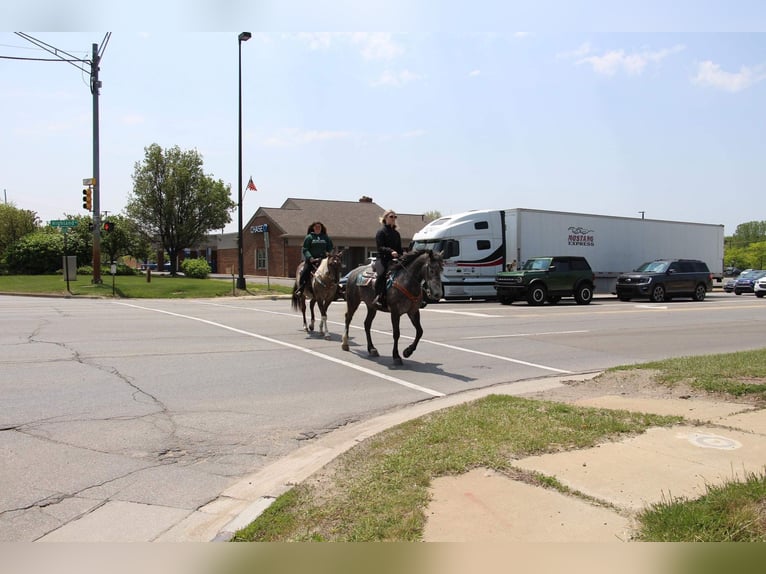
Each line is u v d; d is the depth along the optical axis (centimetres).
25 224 5903
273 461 565
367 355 1156
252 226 5534
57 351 1090
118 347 1154
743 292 3928
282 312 2011
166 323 1571
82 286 3048
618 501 416
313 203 5416
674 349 1313
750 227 11981
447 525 381
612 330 1644
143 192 5534
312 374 965
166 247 5728
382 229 1091
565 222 2897
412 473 474
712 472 471
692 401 728
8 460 543
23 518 429
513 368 1066
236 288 3188
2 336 1266
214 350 1153
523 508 406
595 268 3031
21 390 797
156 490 486
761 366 909
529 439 556
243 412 731
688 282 2964
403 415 738
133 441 607
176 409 734
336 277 1342
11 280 3478
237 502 466
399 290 1032
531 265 2633
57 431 630
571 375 1004
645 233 3244
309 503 429
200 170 5703
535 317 1967
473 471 478
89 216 5191
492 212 2741
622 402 727
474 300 2902
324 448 605
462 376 983
